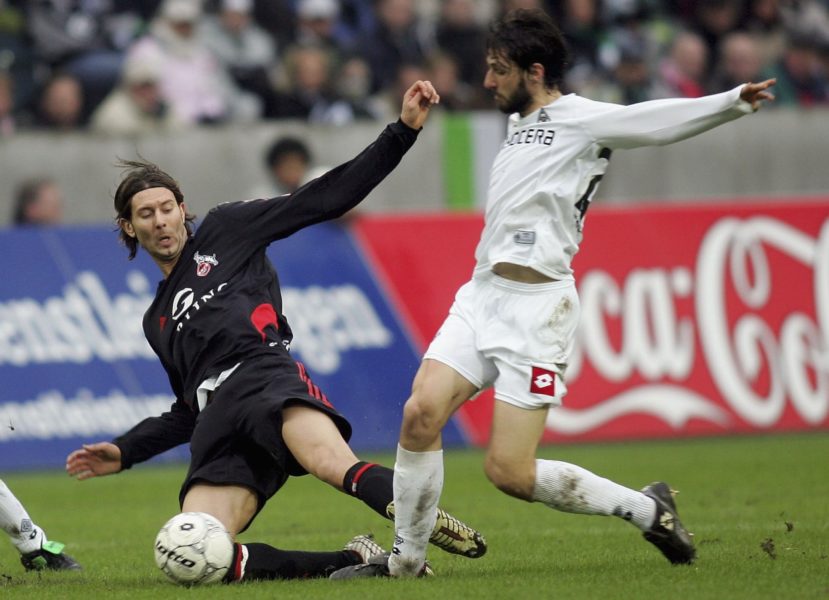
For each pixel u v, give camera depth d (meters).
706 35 66.00
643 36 64.38
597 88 62.19
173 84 57.09
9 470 43.72
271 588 18.50
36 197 48.50
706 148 54.34
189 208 49.66
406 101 20.62
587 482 19.34
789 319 48.38
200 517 19.11
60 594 18.98
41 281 44.34
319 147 50.38
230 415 20.17
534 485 19.28
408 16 61.91
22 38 57.25
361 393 45.69
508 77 19.92
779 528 26.27
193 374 20.81
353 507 33.75
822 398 48.41
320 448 19.64
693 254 48.06
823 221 48.94
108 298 44.69
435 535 19.58
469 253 47.28
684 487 35.00
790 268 48.56
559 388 19.48
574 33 62.97
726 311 48.06
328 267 46.00
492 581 18.77
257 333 20.59
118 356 44.56
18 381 43.84
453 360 19.47
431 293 46.84
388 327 46.28
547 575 19.56
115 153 49.12
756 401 48.00
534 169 19.61
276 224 21.20
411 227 46.94
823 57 67.00
